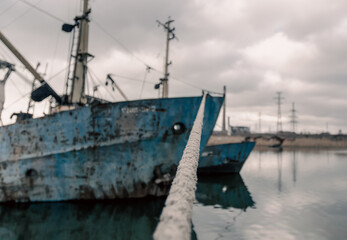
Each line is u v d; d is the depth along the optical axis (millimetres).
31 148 7559
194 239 5512
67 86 10609
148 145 7457
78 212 6766
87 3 11039
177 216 788
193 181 1269
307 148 50688
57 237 5469
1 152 7875
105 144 7332
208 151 14820
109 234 5625
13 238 5395
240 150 15281
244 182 12836
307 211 7746
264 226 6355
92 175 7348
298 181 13180
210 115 8117
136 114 7371
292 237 5703
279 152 37656
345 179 13922
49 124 7461
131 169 7430
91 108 7309
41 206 7191
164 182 7578
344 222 6734
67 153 7352
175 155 7695
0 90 9914
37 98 10141
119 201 7430
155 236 663
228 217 7047
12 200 7512
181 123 7582
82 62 10781
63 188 7402
